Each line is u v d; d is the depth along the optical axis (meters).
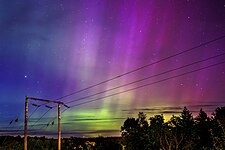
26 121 28.56
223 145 21.58
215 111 50.88
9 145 47.38
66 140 56.34
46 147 52.56
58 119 30.42
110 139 58.78
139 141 44.53
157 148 40.94
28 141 51.38
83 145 57.28
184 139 41.41
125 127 49.00
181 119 43.59
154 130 42.34
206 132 43.28
